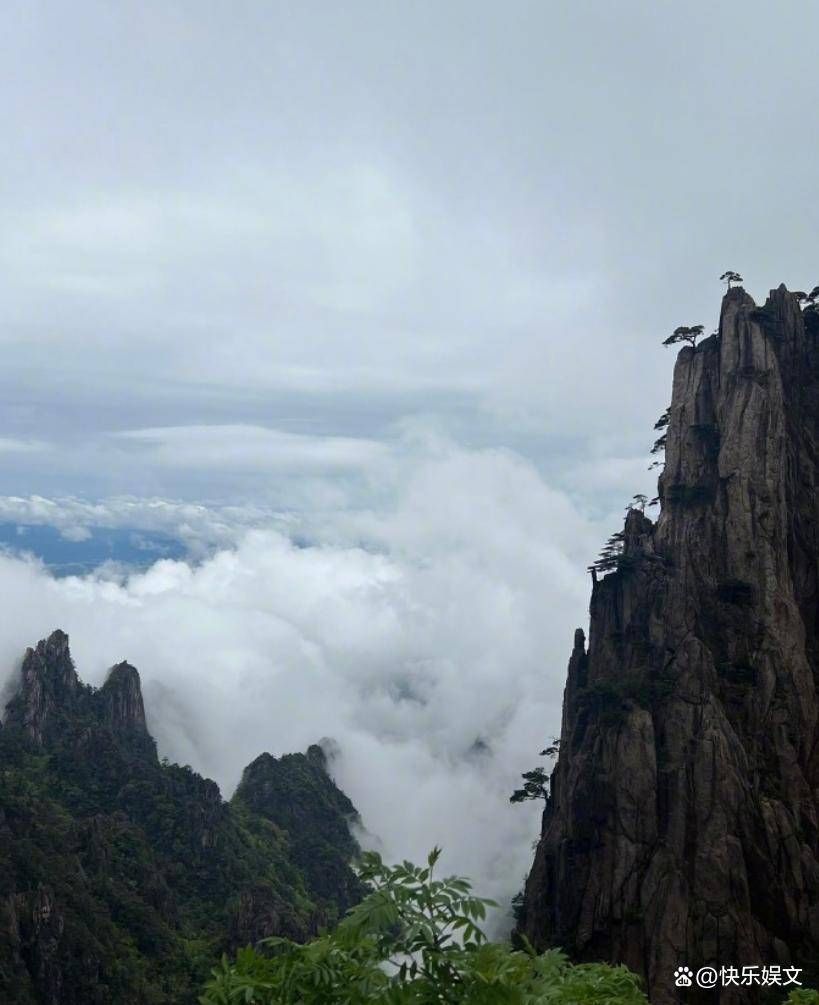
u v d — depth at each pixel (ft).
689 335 250.57
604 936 185.06
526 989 34.83
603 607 232.73
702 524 220.84
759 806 187.21
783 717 198.49
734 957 173.27
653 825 189.06
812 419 235.20
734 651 206.59
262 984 33.50
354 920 32.78
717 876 180.24
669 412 248.73
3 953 249.14
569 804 203.21
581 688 230.07
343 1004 32.35
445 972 32.76
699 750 191.11
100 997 261.85
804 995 79.61
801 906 179.11
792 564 218.18
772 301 242.78
